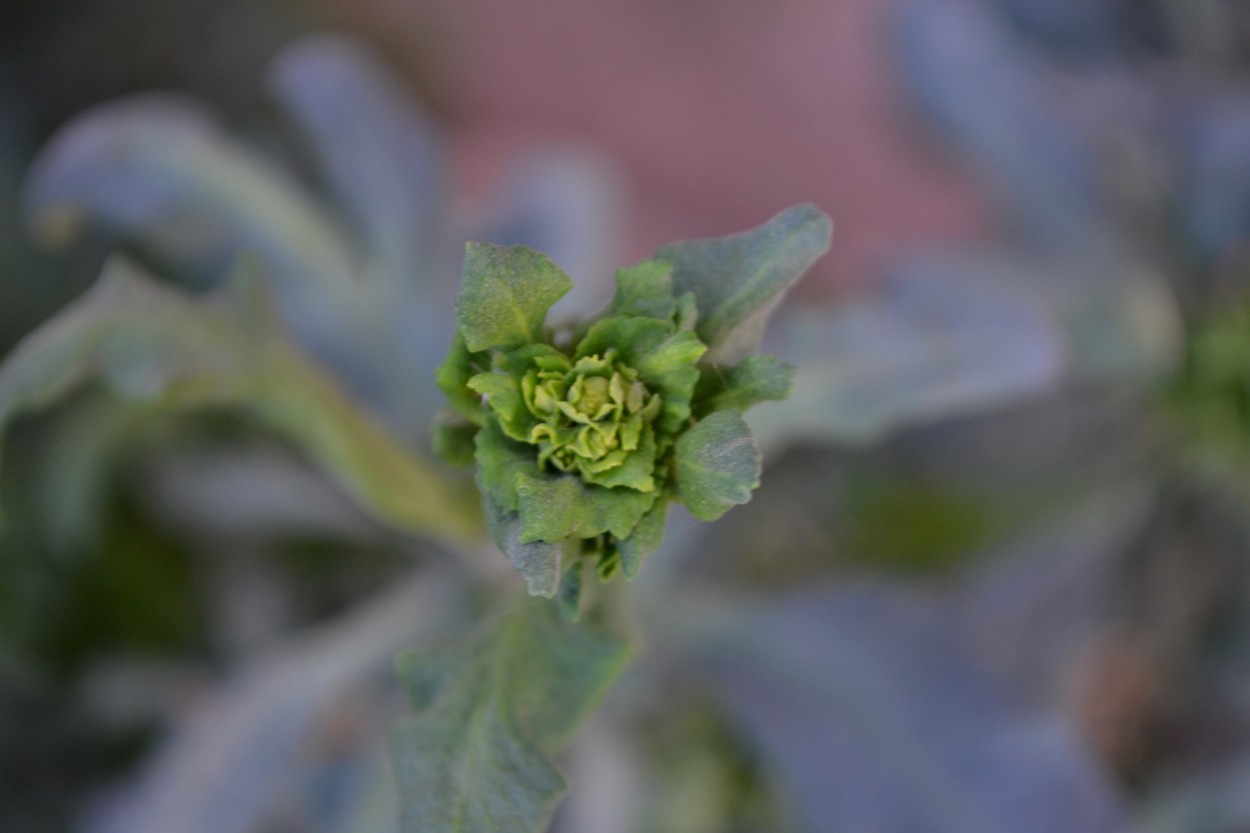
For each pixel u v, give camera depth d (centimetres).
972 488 54
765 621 42
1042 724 41
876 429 39
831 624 42
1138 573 55
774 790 45
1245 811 53
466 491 36
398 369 43
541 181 53
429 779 31
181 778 40
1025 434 53
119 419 48
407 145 45
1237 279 51
